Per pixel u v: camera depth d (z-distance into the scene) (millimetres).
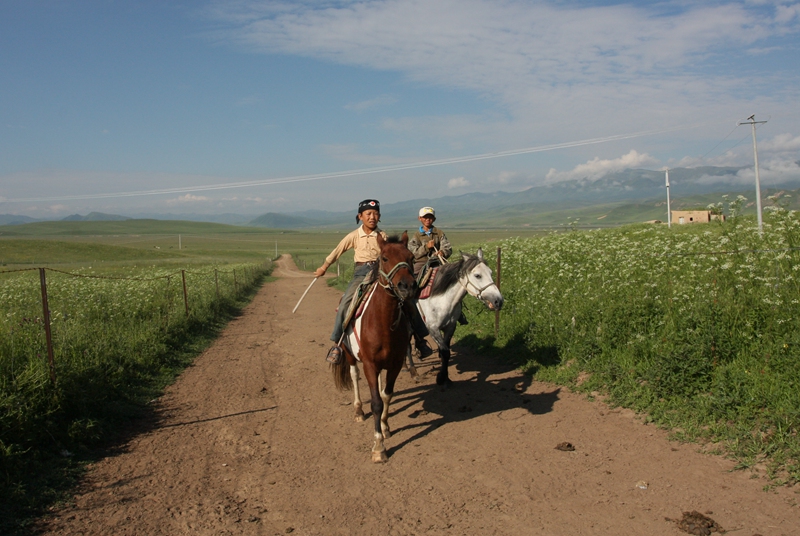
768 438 4773
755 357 6117
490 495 4426
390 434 6086
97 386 6789
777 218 8867
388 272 5184
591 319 8586
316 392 8094
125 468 5180
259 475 5023
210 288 19719
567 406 6605
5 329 7688
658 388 6145
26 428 5160
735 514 3873
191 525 4062
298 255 98312
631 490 4352
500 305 7090
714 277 7777
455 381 8242
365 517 4156
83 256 64562
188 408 7273
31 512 4172
